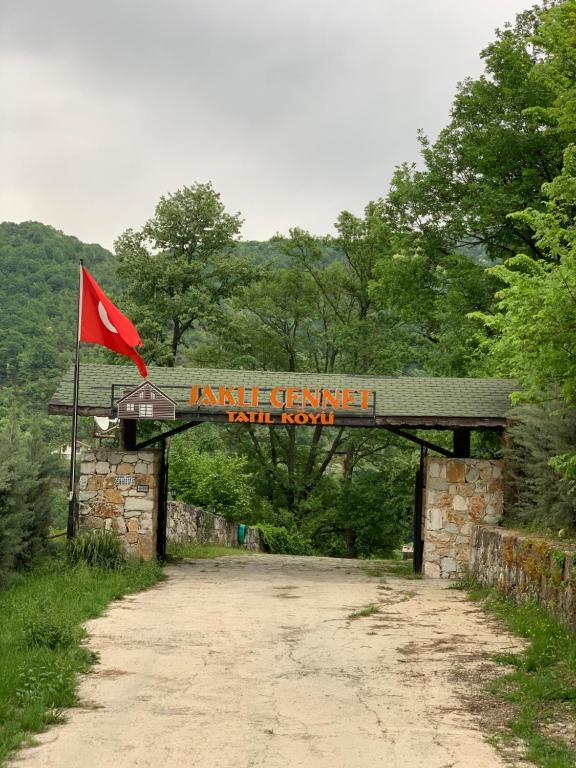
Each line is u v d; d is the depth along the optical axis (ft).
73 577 56.24
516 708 26.94
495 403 71.67
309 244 160.66
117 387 72.84
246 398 72.02
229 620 44.14
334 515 145.59
